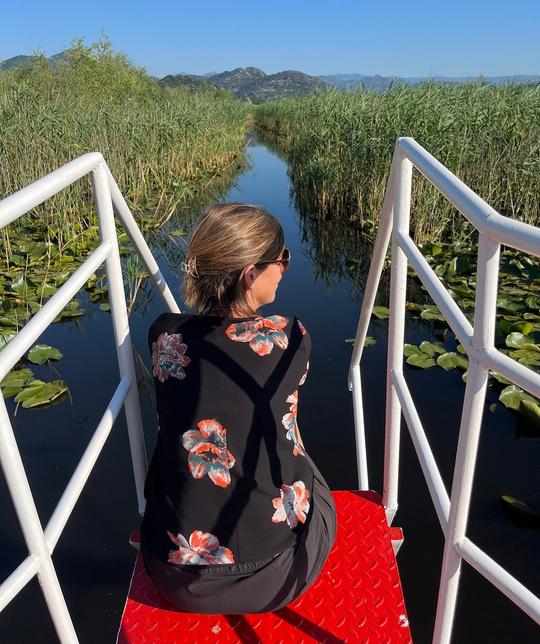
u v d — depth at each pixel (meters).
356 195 8.03
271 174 13.05
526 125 6.72
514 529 2.49
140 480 1.79
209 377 1.26
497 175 6.71
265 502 1.25
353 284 5.62
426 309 4.57
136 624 1.33
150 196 9.81
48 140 7.90
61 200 6.80
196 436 1.25
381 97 8.41
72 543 2.51
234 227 1.28
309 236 7.46
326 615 1.34
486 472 2.82
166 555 1.26
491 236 0.87
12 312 4.65
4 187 7.44
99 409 3.46
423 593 2.23
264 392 1.26
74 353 4.20
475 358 0.96
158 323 1.38
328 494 1.49
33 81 14.24
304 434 3.19
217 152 14.30
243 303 1.33
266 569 1.24
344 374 3.78
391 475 1.80
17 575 1.05
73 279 1.26
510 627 2.10
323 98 12.07
